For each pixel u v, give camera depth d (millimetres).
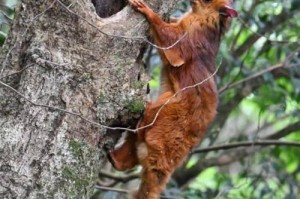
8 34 10164
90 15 10125
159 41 11203
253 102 20453
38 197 9578
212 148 16938
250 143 16688
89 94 9984
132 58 10312
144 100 10352
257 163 19047
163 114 11125
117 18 10414
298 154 20344
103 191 16312
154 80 17391
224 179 18750
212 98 11547
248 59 18422
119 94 10141
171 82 11469
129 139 11086
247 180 17906
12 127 9727
